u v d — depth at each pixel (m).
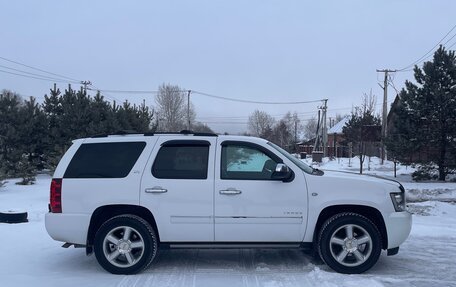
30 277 6.58
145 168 6.80
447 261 7.45
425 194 18.00
